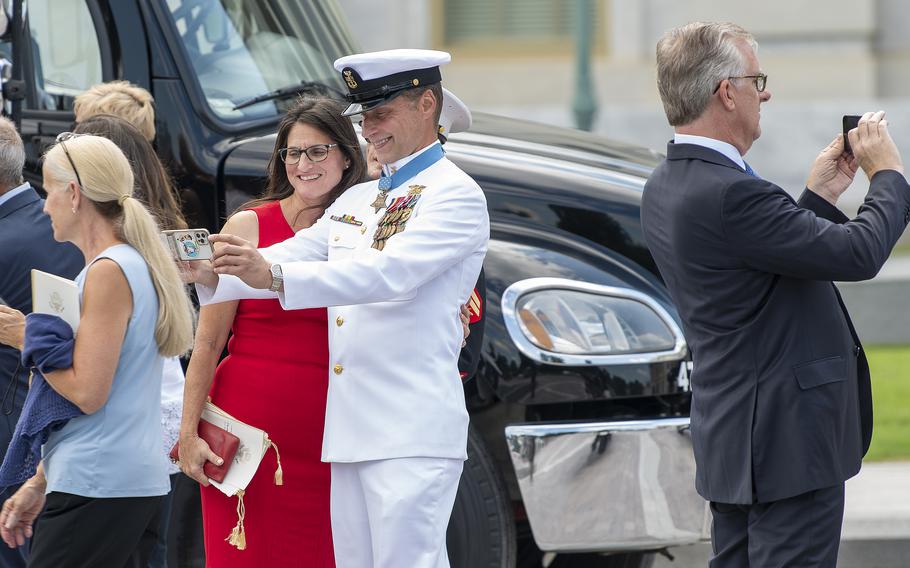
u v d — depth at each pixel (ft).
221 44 49.60
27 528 37.68
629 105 171.53
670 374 43.57
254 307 37.63
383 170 35.99
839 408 33.37
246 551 37.55
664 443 43.06
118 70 48.32
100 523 35.53
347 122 38.14
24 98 49.06
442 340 35.01
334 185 38.06
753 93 34.30
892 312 99.19
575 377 43.55
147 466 36.06
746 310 33.53
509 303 43.96
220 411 37.09
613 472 43.16
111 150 36.06
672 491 43.14
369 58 34.60
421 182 35.22
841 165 35.83
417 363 34.68
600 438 43.14
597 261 44.73
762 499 33.37
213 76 48.73
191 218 47.32
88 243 36.17
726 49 34.04
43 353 34.68
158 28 48.32
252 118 48.55
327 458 35.06
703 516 43.21
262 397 37.22
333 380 35.24
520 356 43.65
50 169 35.99
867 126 34.63
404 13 175.52
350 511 35.55
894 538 55.36
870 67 169.37
